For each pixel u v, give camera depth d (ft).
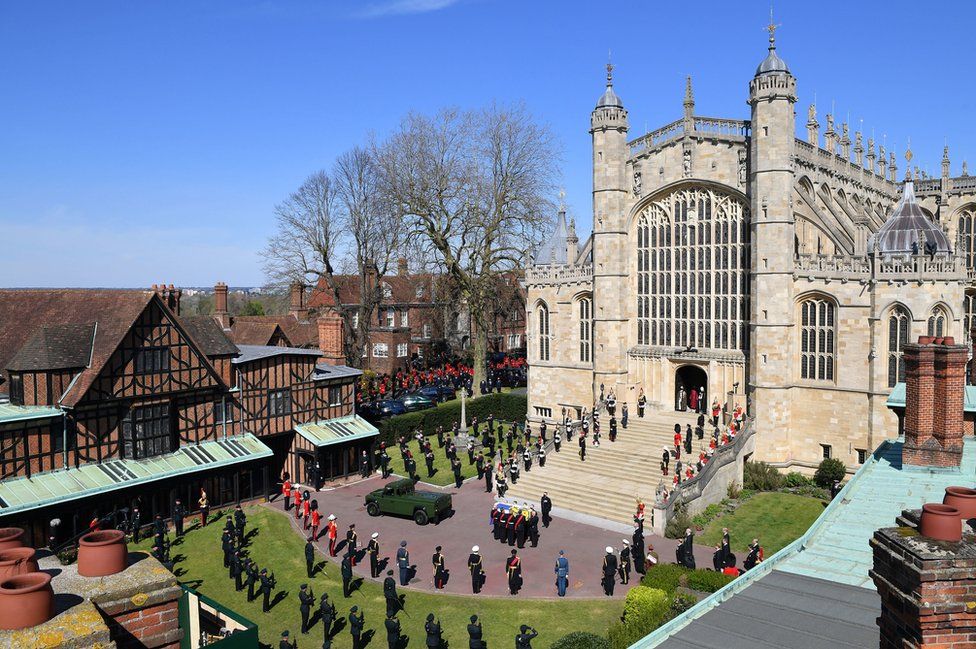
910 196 169.58
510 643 92.68
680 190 181.16
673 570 94.48
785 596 49.49
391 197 237.45
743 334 173.17
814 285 161.68
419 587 109.50
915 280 149.18
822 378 163.43
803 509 143.13
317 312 272.31
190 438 144.05
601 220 188.96
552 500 147.23
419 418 197.77
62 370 125.39
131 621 28.43
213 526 136.77
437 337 314.14
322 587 111.04
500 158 233.55
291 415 163.12
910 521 34.68
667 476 148.15
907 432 74.38
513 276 271.28
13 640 22.56
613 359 190.60
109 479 126.00
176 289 155.43
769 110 160.04
